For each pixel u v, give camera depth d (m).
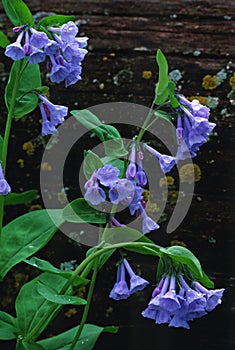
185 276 0.81
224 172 0.98
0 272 0.85
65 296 0.81
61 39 0.81
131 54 0.98
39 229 0.86
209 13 0.98
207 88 0.98
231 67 0.98
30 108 0.86
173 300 0.79
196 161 0.98
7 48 0.80
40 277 0.88
